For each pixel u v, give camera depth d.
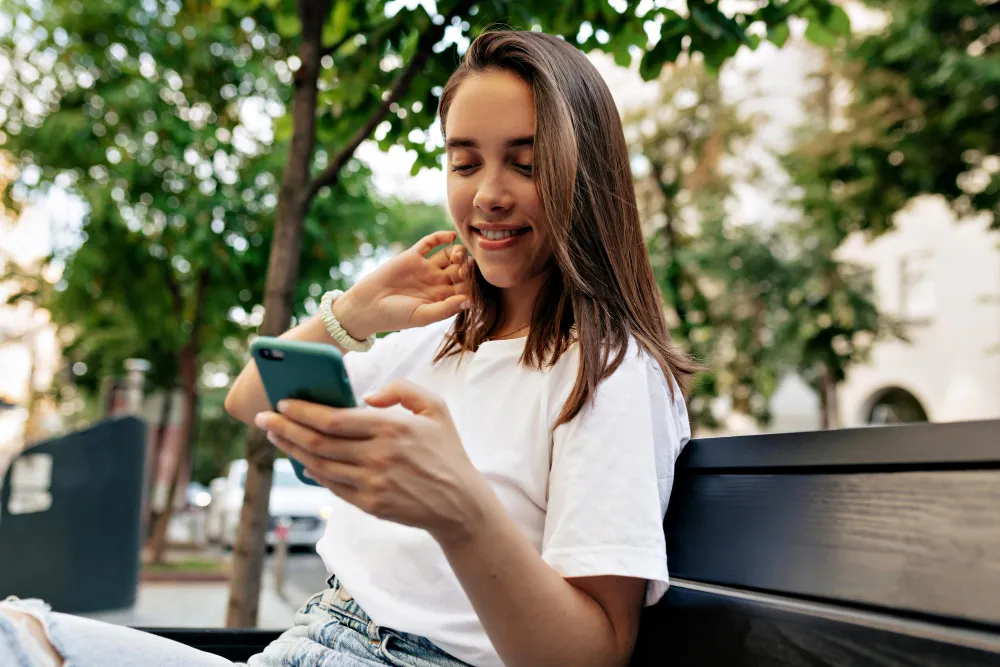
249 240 7.63
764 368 17.48
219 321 9.21
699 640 1.03
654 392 1.18
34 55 8.59
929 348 21.23
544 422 1.19
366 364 1.54
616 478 1.08
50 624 1.06
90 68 8.70
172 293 9.42
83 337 11.87
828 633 0.83
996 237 19.58
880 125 11.72
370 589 1.23
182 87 8.55
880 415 23.72
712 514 1.08
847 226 12.95
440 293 1.46
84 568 6.45
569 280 1.24
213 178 8.37
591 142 1.29
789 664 0.88
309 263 6.12
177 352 11.09
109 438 6.58
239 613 3.18
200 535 16.81
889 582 0.79
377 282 1.47
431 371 1.44
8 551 6.30
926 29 10.90
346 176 6.45
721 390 17.97
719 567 1.04
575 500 1.07
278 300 3.21
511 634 0.97
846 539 0.86
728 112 16.92
